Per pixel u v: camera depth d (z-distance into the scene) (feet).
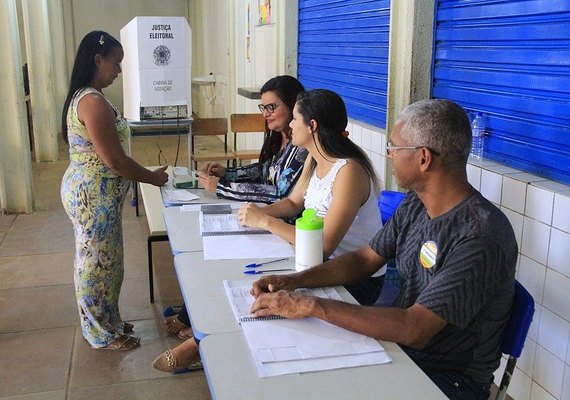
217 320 4.64
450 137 4.52
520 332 4.59
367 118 12.34
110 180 8.35
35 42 22.50
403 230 5.26
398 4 9.94
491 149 8.41
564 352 6.75
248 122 18.22
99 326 9.00
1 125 15.81
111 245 8.69
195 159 17.22
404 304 5.01
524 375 7.47
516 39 7.72
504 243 4.42
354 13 12.65
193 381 8.31
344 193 6.30
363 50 12.30
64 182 8.46
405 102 9.91
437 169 4.62
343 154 6.60
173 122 14.44
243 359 4.07
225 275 5.56
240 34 23.25
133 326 9.76
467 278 4.32
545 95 7.30
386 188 10.78
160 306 10.63
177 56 13.71
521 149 7.78
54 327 9.84
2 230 14.99
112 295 9.02
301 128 6.68
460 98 9.10
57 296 11.05
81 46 8.00
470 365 4.75
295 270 5.70
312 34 15.43
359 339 4.35
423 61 9.69
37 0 22.20
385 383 3.84
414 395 3.73
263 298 4.71
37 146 23.50
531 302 4.57
